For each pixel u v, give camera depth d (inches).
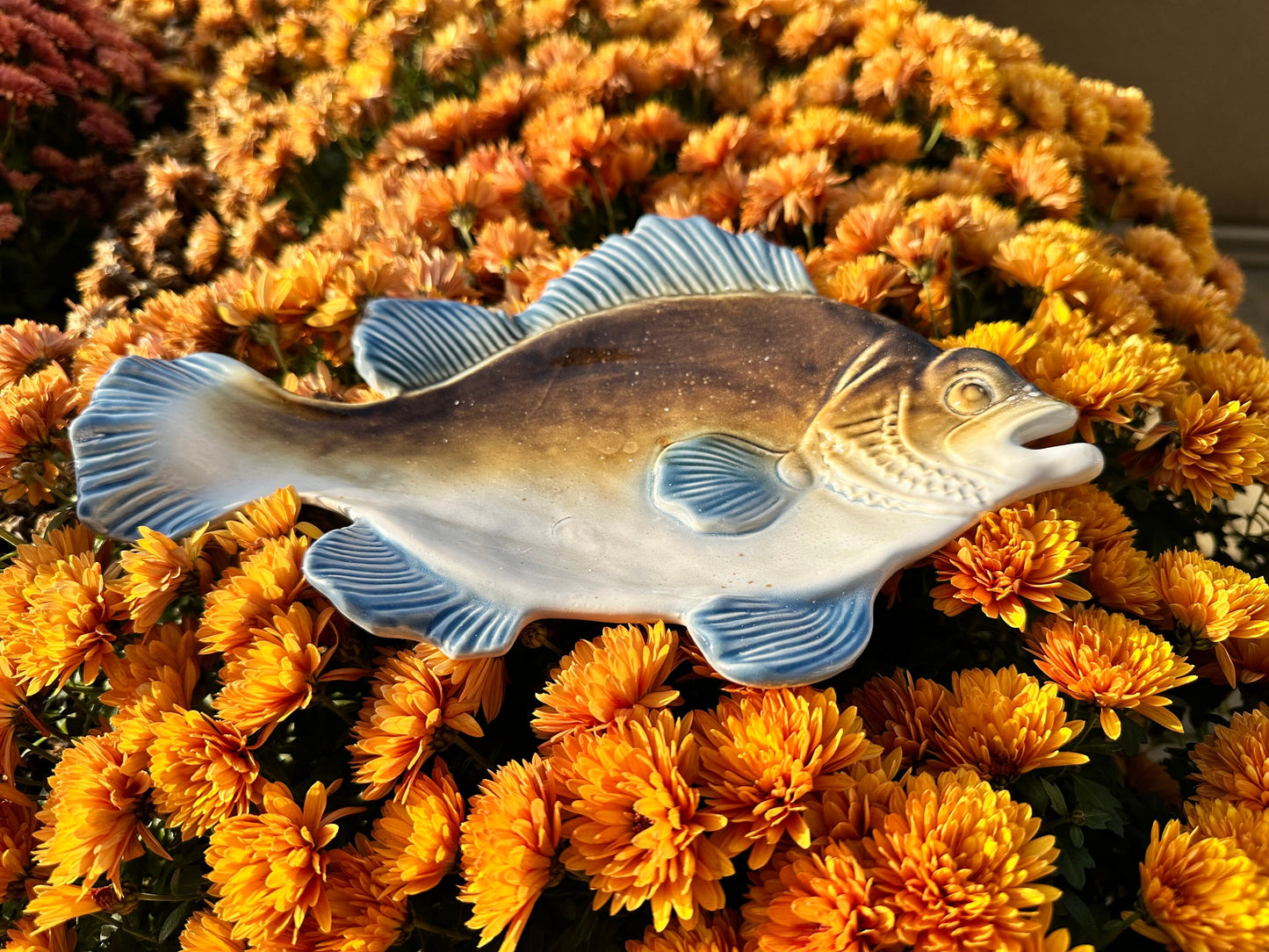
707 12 27.9
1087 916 10.0
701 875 9.2
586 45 25.6
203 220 25.0
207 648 11.7
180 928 11.7
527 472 12.5
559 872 9.8
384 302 13.8
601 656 10.5
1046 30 56.2
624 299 13.8
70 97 30.0
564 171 19.4
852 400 12.6
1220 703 14.2
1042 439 14.0
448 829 10.0
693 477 12.1
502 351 13.6
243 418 13.0
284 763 12.1
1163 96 56.8
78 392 14.7
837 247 17.0
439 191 18.7
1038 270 15.5
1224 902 9.2
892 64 22.4
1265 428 13.7
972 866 8.9
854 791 9.5
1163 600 12.4
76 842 10.5
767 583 10.9
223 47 34.6
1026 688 10.5
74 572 12.2
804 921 9.0
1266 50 54.5
